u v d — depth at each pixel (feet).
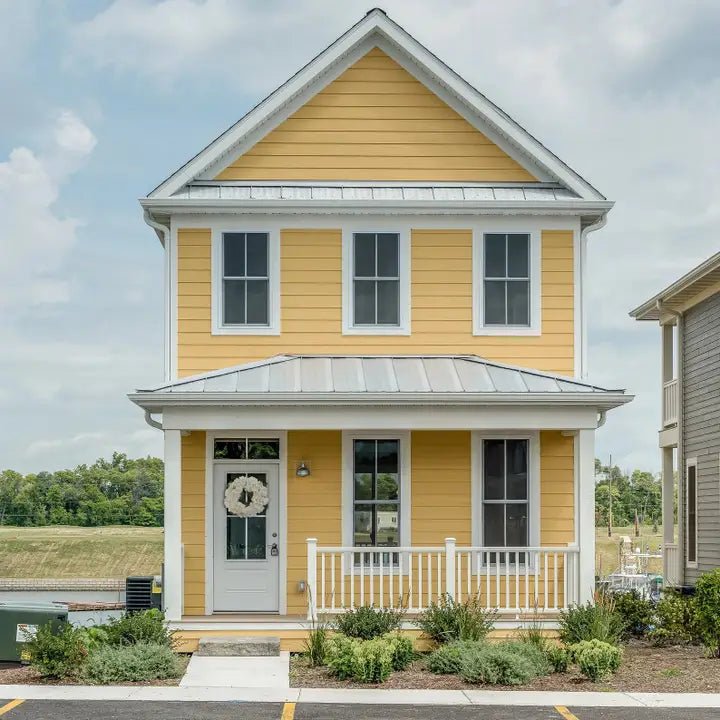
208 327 61.57
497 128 63.21
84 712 40.55
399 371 58.65
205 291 61.67
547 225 62.64
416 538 59.52
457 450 60.03
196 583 58.80
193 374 61.31
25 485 204.03
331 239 62.23
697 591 57.06
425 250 62.39
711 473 80.74
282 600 58.85
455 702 43.45
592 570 55.06
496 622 55.01
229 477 59.77
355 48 63.72
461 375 57.93
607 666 48.67
